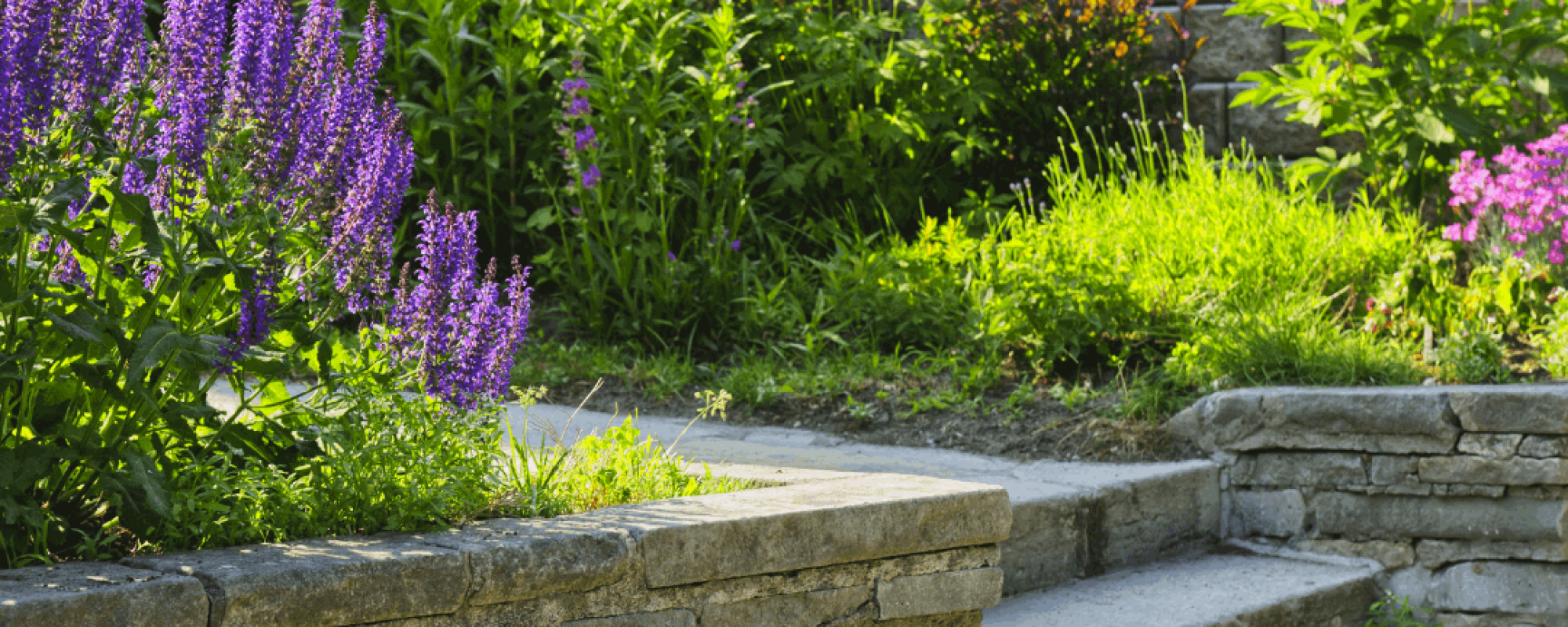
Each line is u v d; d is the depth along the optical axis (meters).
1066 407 5.21
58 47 2.23
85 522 2.55
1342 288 6.00
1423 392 4.50
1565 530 4.32
